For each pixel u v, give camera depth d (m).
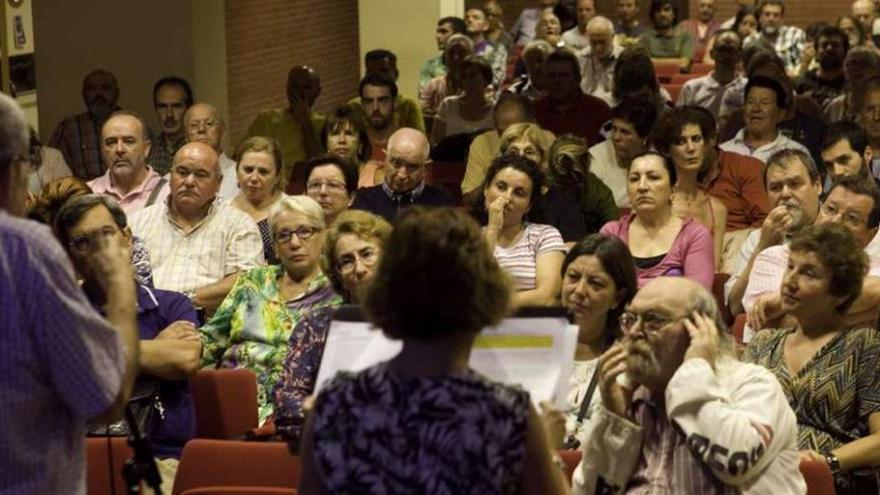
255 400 6.00
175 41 13.92
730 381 4.47
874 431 5.23
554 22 20.23
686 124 8.59
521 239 7.61
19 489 3.30
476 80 13.06
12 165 3.37
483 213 8.05
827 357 5.32
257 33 16.62
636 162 7.64
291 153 12.45
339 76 20.12
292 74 12.39
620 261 5.54
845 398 5.27
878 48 19.69
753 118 10.29
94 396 3.31
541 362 3.50
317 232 6.59
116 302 3.51
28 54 11.61
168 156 11.23
